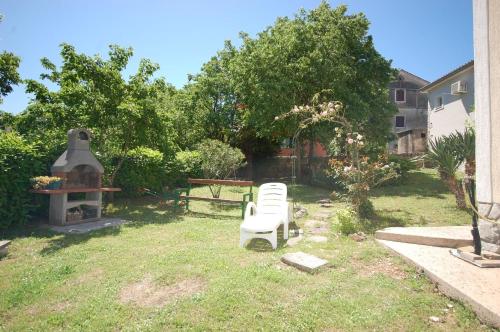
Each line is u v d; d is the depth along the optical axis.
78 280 4.25
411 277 4.22
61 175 7.76
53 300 3.67
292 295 3.67
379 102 16.72
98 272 4.50
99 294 3.76
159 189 12.69
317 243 5.83
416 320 3.17
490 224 4.43
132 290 3.89
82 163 8.14
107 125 10.16
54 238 6.51
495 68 4.36
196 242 6.11
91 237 6.55
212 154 13.33
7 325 3.18
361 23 15.84
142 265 4.71
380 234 5.86
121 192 11.22
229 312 3.27
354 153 8.09
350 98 14.55
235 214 9.22
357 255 5.01
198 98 22.86
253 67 14.84
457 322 3.14
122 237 6.53
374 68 16.31
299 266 4.55
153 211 9.69
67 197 8.51
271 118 15.21
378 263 4.73
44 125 10.33
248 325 3.04
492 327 3.01
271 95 14.25
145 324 3.06
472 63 16.39
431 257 4.62
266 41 15.66
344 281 4.09
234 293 3.66
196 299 3.54
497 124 4.33
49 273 4.48
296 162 18.94
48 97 10.20
